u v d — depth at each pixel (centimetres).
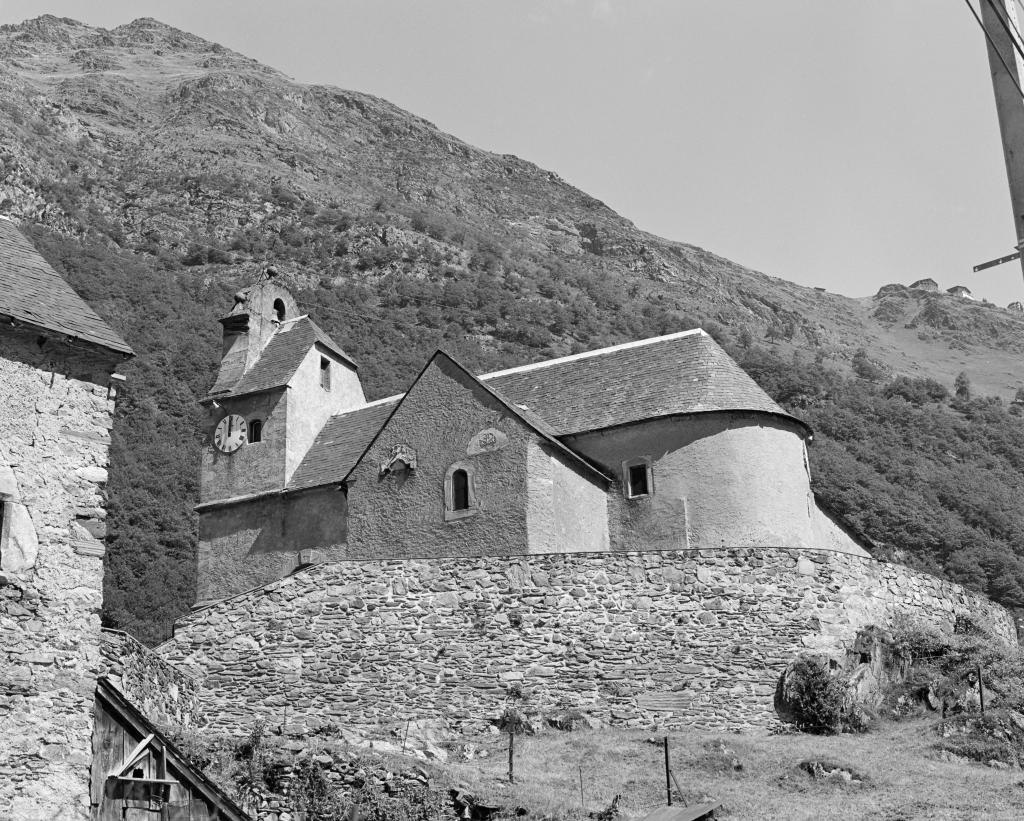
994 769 2883
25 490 2094
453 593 3316
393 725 3150
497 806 2502
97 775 2067
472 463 3831
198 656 3278
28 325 2144
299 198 16912
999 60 1698
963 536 7325
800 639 3294
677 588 3325
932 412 11281
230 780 2389
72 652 2078
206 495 4553
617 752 2944
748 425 3856
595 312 14125
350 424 4622
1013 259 1669
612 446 3969
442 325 12369
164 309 10181
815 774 2800
